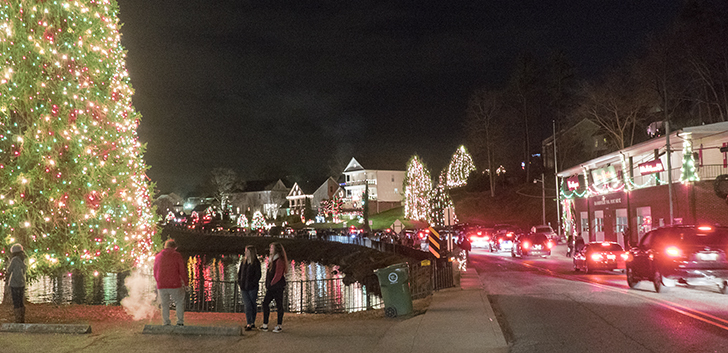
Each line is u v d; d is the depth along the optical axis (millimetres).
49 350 9961
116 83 20094
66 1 17531
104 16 19484
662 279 16719
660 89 55344
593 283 20906
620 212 44969
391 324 12625
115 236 20016
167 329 11492
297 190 131875
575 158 81625
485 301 15523
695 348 9125
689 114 58625
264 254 76938
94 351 9875
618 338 10117
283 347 10094
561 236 56719
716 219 33250
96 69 18859
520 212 77438
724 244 16688
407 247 42781
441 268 21672
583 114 64938
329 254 65875
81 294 30688
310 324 13016
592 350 9266
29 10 17156
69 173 17953
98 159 18922
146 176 22531
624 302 14844
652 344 9523
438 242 21969
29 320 14078
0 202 16766
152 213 22906
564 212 61656
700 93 54188
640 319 12000
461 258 31406
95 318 14719
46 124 17312
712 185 33500
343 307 27219
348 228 91562
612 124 61594
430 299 17766
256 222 109812
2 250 17172
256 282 12086
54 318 14516
